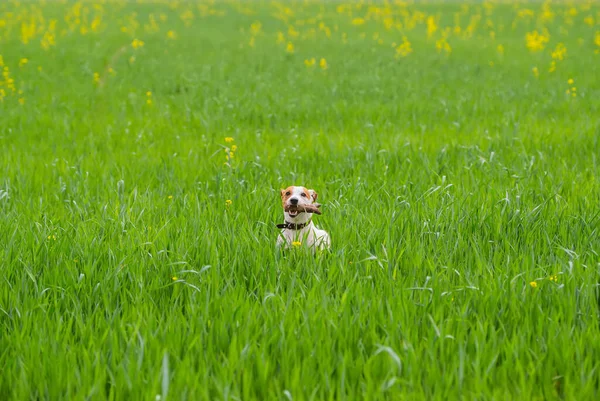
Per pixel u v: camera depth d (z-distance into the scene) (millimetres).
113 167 14445
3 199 11570
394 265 8352
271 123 20703
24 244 8914
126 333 6578
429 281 7645
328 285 7828
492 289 7410
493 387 5766
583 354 6125
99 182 13422
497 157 14773
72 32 46969
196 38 46719
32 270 8109
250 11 68125
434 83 29422
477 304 7148
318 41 46281
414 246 8859
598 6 69062
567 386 5625
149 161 15195
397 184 12711
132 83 28953
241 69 33031
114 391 5680
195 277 7980
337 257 8531
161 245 9109
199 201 12008
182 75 29828
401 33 51000
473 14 64562
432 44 44219
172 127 19891
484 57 38188
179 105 23828
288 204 8977
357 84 28844
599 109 22844
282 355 6027
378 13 64812
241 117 21312
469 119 20969
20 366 5887
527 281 7668
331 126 20062
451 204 10758
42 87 27328
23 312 6980
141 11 66188
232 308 6922
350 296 7141
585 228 9688
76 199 12086
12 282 8023
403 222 9828
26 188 12742
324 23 57844
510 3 76312
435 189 11188
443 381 5723
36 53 36875
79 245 8820
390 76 31562
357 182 12211
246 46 43000
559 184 12422
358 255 8727
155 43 43188
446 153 15227
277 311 6926
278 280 7961
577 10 65250
